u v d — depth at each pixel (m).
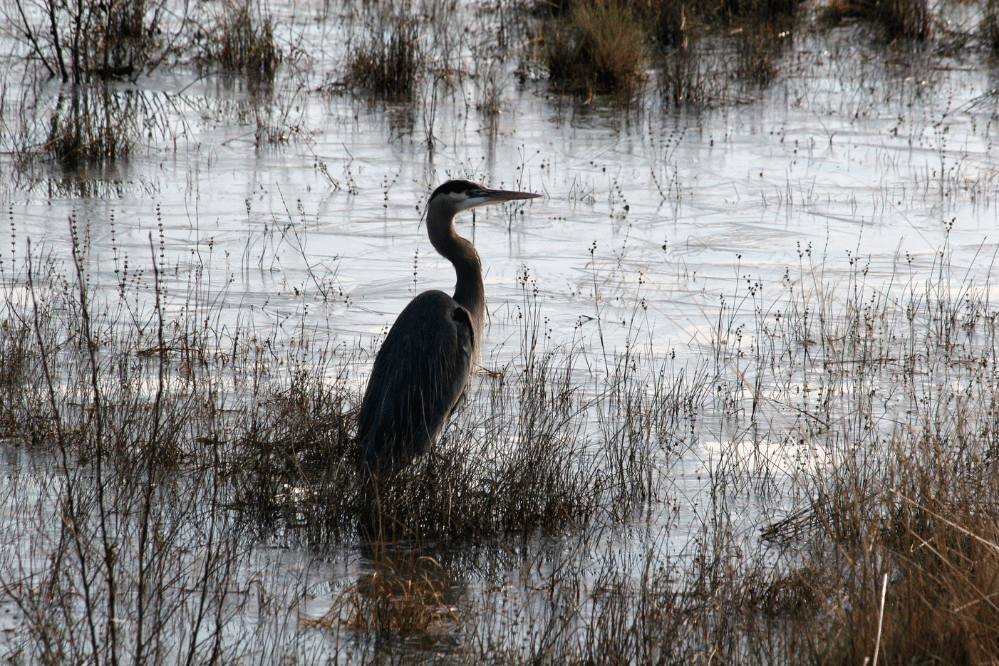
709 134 24.97
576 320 14.05
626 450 10.16
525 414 10.66
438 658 6.71
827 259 16.72
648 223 18.52
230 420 10.40
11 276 14.45
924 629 6.42
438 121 25.75
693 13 33.72
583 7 30.75
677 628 6.82
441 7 35.66
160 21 33.28
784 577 7.63
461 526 8.53
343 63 30.91
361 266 16.05
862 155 23.17
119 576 7.39
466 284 10.91
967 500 7.71
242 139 23.48
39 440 9.65
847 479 9.09
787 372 12.40
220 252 16.34
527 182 20.86
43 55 28.59
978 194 20.28
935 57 32.78
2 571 7.38
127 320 13.23
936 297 15.02
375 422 8.97
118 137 22.09
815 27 35.66
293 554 8.11
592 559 8.22
